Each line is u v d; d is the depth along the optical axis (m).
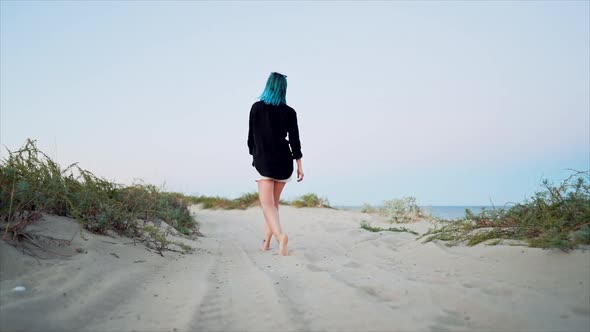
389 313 2.39
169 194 8.53
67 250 3.25
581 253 2.89
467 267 3.31
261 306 2.61
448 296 2.63
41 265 2.81
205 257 4.66
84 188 4.19
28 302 2.19
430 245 4.14
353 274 3.46
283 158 4.93
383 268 3.70
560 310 2.32
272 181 4.98
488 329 2.17
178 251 4.79
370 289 2.94
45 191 3.56
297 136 5.05
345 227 7.68
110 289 2.71
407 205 10.05
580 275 2.67
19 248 2.93
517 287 2.70
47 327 2.01
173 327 2.21
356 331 2.18
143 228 4.61
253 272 3.71
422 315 2.36
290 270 3.76
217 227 9.92
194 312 2.44
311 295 2.85
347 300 2.65
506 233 3.86
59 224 3.61
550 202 3.76
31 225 3.34
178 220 7.52
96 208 4.26
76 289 2.56
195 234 7.41
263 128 4.93
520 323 2.19
